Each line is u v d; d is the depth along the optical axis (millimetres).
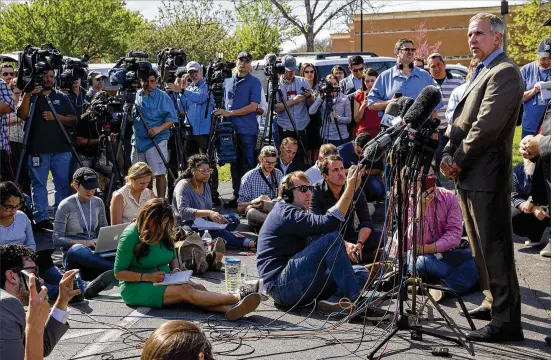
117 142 9156
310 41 33469
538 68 8875
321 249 5469
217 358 4664
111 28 35125
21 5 33719
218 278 6664
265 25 33781
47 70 8273
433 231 6059
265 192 8758
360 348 4859
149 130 9172
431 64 9875
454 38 38406
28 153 8688
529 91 8742
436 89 4617
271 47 33844
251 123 10172
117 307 5742
